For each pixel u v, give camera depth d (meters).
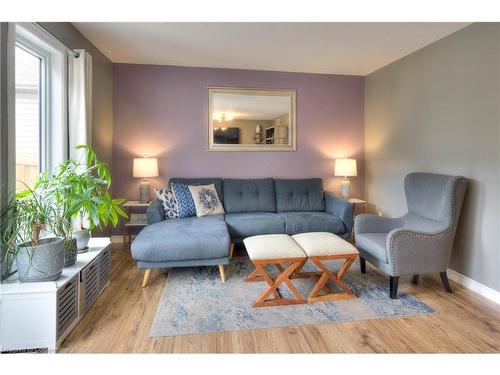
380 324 1.87
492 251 2.22
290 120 3.99
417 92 3.07
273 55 3.30
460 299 2.21
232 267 2.86
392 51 3.13
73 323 1.79
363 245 2.55
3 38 1.64
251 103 3.89
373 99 3.93
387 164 3.62
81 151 2.52
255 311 2.03
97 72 3.11
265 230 3.14
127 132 3.66
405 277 2.64
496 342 1.69
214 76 3.79
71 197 1.83
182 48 3.12
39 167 2.29
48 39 2.15
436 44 2.80
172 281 2.53
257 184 3.71
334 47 3.05
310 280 2.56
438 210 2.39
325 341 1.69
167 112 3.73
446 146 2.68
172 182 3.55
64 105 2.40
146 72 3.66
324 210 3.74
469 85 2.43
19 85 2.08
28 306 1.57
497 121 2.19
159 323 1.86
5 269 1.68
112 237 3.68
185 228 2.70
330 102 4.08
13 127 1.71
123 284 2.46
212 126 3.82
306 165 4.07
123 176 3.67
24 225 1.65
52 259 1.66
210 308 2.06
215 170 3.88
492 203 2.23
